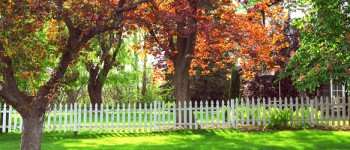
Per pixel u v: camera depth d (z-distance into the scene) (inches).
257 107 642.8
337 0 456.8
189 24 588.7
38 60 346.9
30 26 299.1
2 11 291.9
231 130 612.1
